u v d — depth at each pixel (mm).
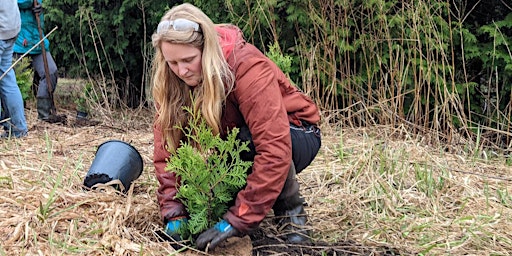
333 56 5586
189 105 2621
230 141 2480
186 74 2414
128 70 7719
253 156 2660
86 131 5559
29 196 2863
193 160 2457
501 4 5973
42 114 6125
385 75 5719
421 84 5641
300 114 2760
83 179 3441
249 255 2643
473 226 3193
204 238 2523
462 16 5730
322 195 3648
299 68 5969
